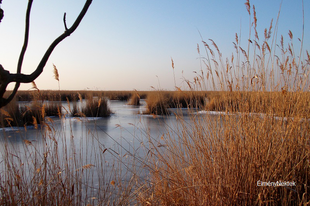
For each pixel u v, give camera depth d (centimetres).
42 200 252
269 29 308
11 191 241
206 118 313
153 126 829
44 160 274
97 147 572
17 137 642
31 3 89
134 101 2300
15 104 902
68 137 688
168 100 1441
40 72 84
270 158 259
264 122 276
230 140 274
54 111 1168
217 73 326
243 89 307
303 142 285
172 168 290
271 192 250
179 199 243
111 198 300
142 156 458
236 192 247
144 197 269
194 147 296
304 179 275
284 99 293
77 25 91
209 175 259
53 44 87
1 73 72
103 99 1361
